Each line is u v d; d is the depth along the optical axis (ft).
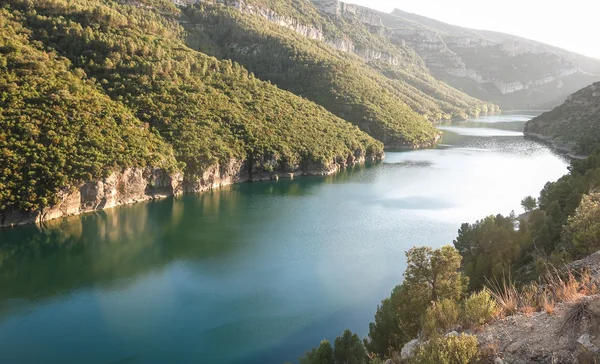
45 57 329.11
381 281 185.06
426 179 388.78
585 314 51.11
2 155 246.06
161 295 172.04
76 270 195.00
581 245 107.55
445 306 72.74
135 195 296.71
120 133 304.91
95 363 129.59
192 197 317.63
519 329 57.06
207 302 166.61
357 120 591.78
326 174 409.49
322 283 183.01
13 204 238.07
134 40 409.69
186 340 141.90
